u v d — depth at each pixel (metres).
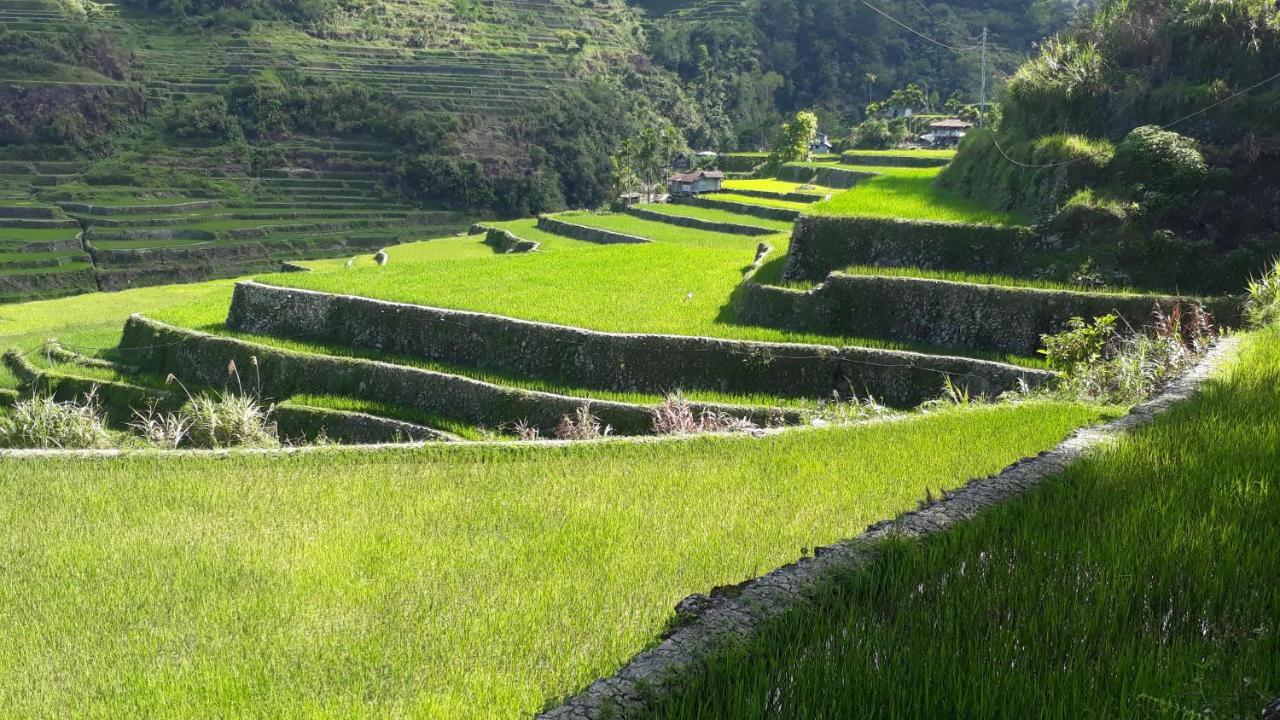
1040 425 12.80
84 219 78.62
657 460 12.98
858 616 5.42
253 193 90.69
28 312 48.34
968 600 5.26
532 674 6.42
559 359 24.20
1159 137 23.33
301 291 30.50
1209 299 19.83
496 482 12.16
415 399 24.83
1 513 11.24
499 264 35.53
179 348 30.92
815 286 25.30
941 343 22.39
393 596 8.19
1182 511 6.32
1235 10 24.67
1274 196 22.17
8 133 89.06
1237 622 4.87
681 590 7.89
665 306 27.08
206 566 9.25
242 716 6.18
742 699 4.53
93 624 7.97
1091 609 5.04
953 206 27.34
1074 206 23.11
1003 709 4.17
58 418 19.77
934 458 11.64
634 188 94.88
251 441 20.36
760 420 19.97
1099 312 20.78
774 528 9.45
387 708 6.08
